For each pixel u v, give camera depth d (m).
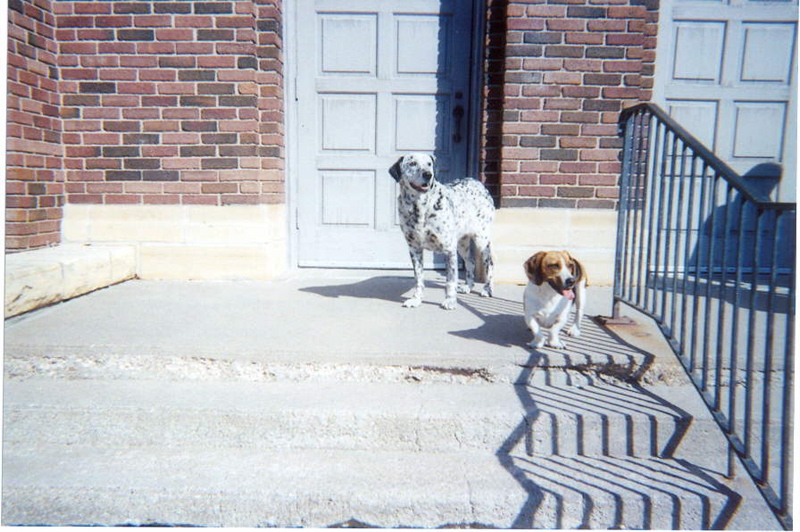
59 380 2.33
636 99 3.68
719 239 4.29
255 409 2.06
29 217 3.47
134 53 3.66
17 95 3.30
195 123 3.72
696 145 2.11
